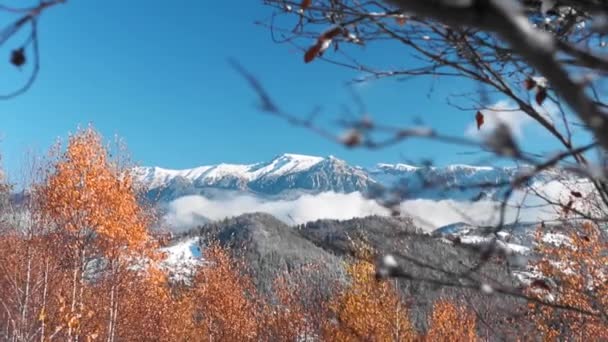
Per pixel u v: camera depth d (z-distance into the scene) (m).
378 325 13.59
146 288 20.17
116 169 17.06
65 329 13.66
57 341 13.77
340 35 2.19
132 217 17.09
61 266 15.73
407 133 1.03
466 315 13.31
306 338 18.81
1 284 14.33
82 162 15.88
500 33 0.74
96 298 17.34
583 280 5.47
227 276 27.83
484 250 1.67
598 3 1.17
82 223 15.93
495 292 1.85
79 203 15.62
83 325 14.28
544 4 1.68
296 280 20.19
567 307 2.23
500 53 2.18
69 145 15.91
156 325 21.33
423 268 1.82
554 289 2.81
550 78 0.77
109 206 16.36
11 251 14.45
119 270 17.66
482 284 1.79
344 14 2.17
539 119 2.04
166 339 21.98
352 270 14.64
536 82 2.04
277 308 22.25
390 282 14.05
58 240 15.62
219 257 28.14
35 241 14.82
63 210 15.55
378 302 13.80
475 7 0.71
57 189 15.45
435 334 13.28
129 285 18.72
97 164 16.19
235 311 27.39
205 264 28.08
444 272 1.74
